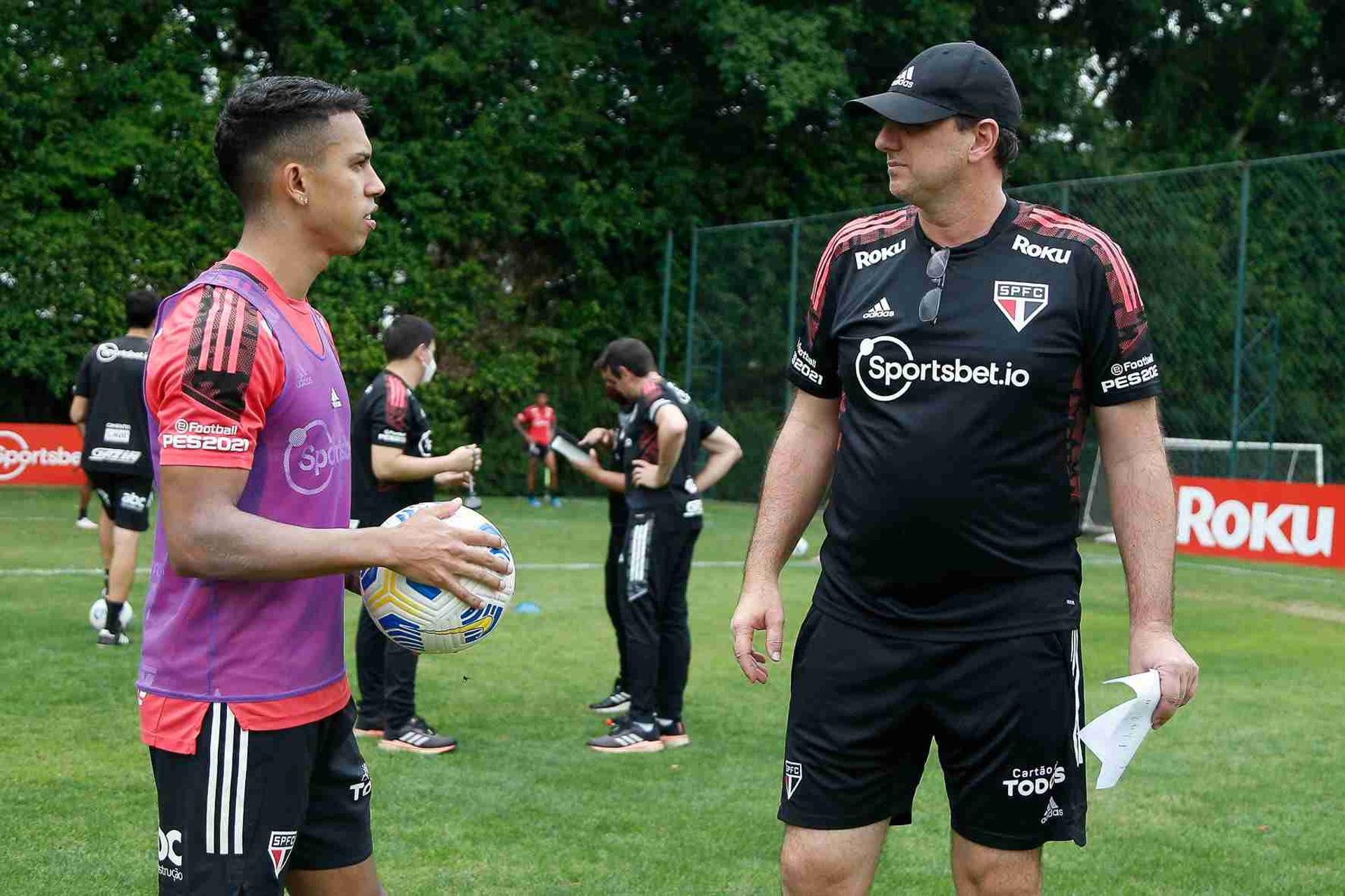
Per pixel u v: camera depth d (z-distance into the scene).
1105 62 25.94
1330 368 14.80
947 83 2.40
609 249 23.72
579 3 24.39
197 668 2.16
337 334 20.67
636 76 24.03
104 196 19.92
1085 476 15.50
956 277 2.42
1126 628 8.80
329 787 2.36
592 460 6.12
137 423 7.06
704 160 24.75
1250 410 14.63
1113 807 4.70
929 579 2.41
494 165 22.31
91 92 20.05
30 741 5.13
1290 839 4.34
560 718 5.97
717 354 20.20
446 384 21.42
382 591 2.43
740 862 4.02
